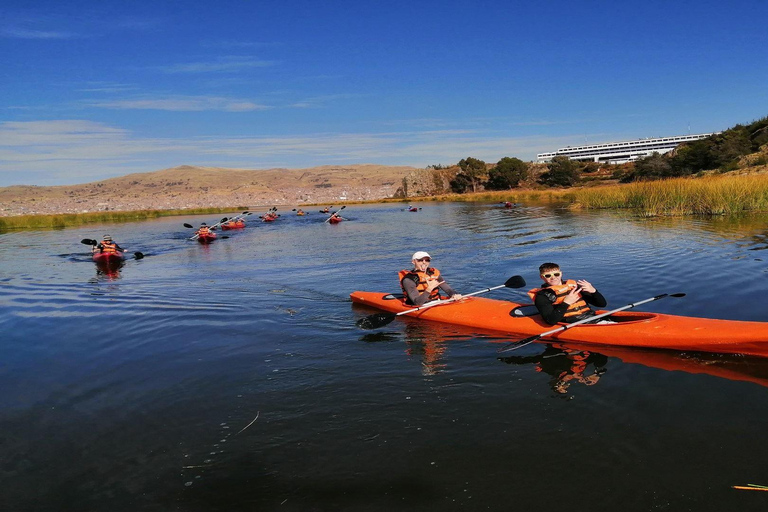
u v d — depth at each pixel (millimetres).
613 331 6254
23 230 34625
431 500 3461
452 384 5344
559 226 20328
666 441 3992
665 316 6523
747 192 20703
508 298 9102
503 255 13836
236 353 6684
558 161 74188
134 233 29422
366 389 5320
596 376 5344
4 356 7035
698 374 5242
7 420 5012
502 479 3645
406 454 4035
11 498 3734
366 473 3812
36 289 12102
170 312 9078
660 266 10547
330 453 4113
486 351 6316
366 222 30047
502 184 77000
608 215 23734
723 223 17203
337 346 6789
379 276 11875
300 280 11664
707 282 8906
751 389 4824
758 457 3713
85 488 3824
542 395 4957
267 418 4773
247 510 3473
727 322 6020
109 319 8836
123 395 5492
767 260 10336
